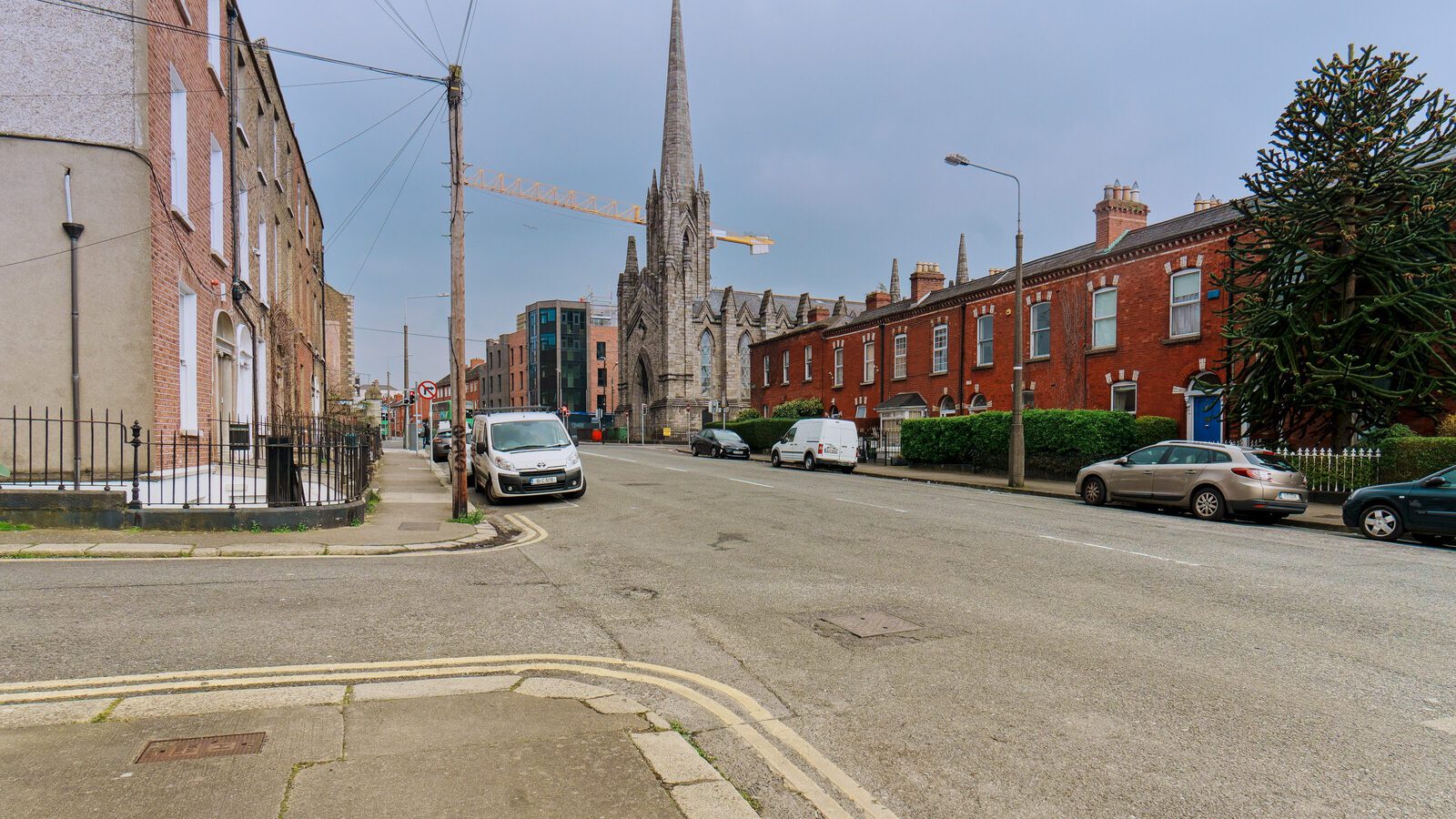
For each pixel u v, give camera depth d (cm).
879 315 3534
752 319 7600
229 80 1588
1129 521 1354
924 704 474
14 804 308
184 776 338
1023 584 810
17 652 518
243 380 1725
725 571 885
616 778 352
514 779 347
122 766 346
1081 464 2123
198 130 1377
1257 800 359
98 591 699
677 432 6906
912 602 731
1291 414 1733
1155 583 817
